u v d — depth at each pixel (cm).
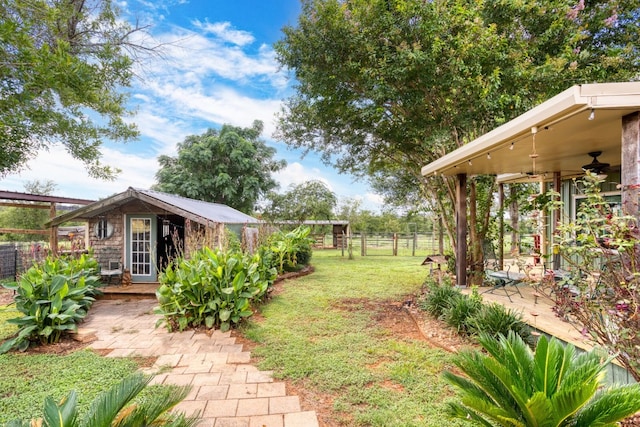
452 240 823
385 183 1639
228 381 337
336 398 302
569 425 177
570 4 659
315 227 2256
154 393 307
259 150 2538
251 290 550
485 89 602
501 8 635
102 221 882
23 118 446
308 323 520
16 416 275
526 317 434
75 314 478
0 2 439
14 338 452
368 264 1301
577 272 275
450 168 610
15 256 923
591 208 274
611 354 231
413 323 517
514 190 966
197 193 2175
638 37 686
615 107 283
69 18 610
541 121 334
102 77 566
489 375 203
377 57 668
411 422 261
